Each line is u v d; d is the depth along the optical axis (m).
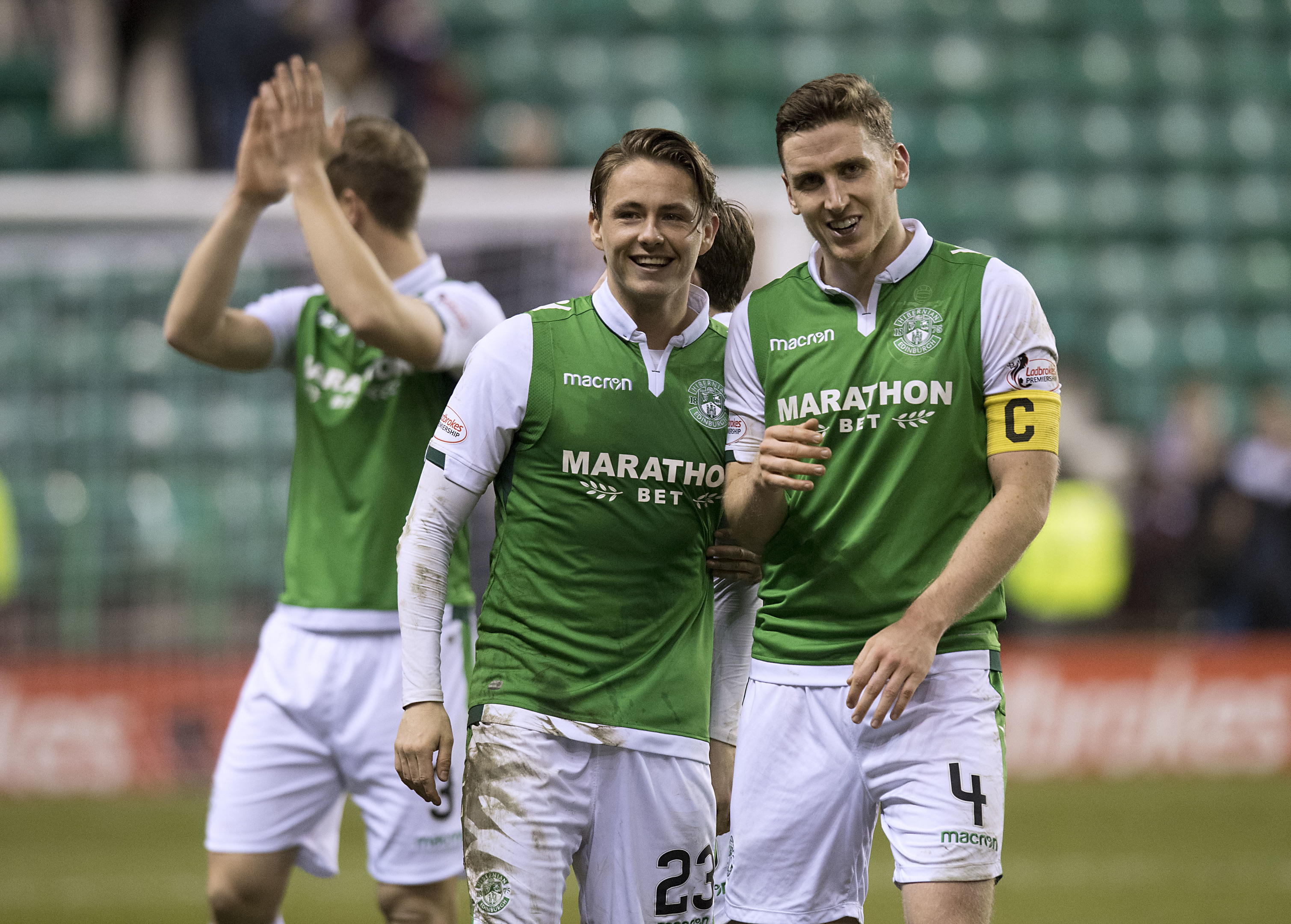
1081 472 39.03
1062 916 20.92
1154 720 34.28
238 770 13.66
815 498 11.28
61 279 33.31
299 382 14.23
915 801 10.99
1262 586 35.25
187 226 32.47
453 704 13.67
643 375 11.34
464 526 13.99
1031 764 33.88
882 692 11.09
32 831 27.25
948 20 52.38
